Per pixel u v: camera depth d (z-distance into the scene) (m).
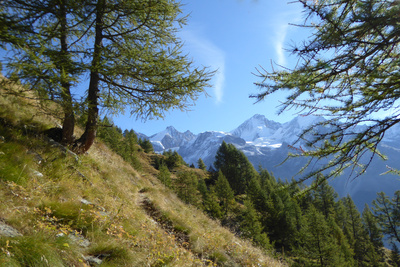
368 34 2.49
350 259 38.97
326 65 2.57
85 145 8.42
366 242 54.78
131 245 4.29
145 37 8.05
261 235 27.45
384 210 53.47
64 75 5.58
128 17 7.84
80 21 6.70
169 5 7.41
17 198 3.81
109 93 8.51
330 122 2.93
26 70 5.19
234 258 6.86
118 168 11.56
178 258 4.58
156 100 8.07
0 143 5.11
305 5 2.25
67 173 6.09
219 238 8.07
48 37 6.27
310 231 30.05
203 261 5.52
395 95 2.57
